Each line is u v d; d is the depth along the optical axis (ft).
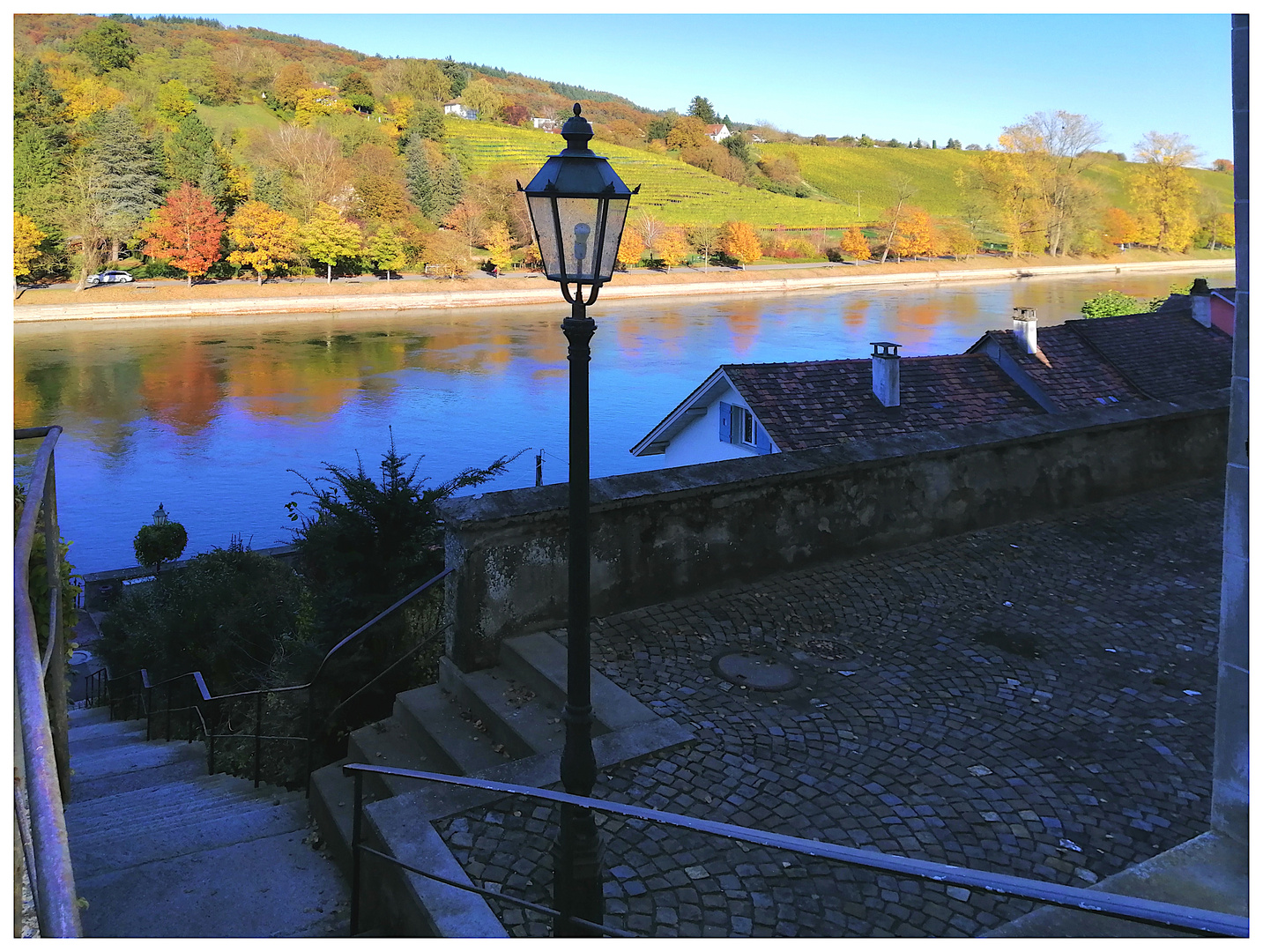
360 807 13.60
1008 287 406.21
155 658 50.01
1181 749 16.31
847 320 307.37
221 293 317.63
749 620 21.50
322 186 361.10
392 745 18.42
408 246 372.38
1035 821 14.23
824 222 512.63
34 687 6.82
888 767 15.74
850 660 19.71
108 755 29.94
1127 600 22.84
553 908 12.33
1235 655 11.10
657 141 618.85
